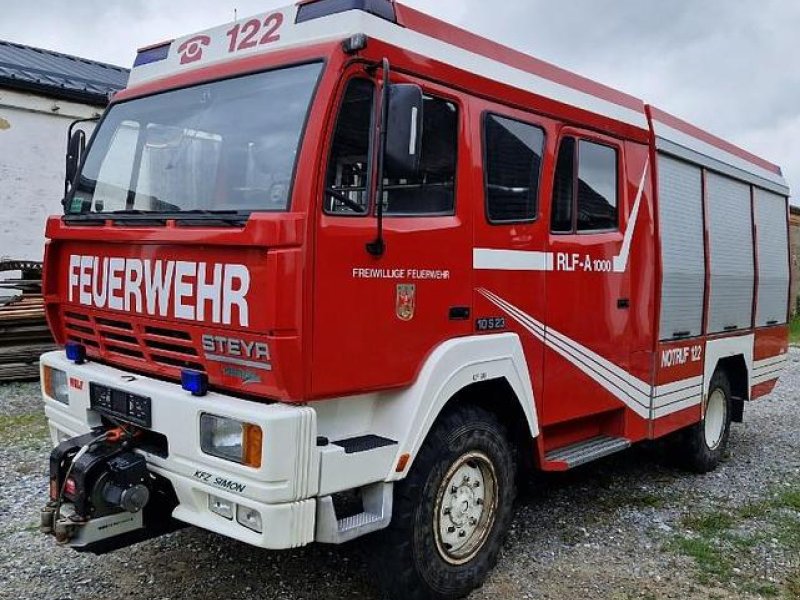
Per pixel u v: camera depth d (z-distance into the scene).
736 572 4.23
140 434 3.47
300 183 2.98
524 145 4.11
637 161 5.09
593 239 4.62
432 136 3.54
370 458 3.25
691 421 5.85
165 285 3.35
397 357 3.35
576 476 6.02
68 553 4.16
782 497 5.60
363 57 3.18
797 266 20.05
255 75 3.42
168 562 4.09
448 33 3.69
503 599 3.81
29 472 5.48
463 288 3.68
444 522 3.66
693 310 5.82
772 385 7.57
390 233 3.29
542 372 4.24
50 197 11.25
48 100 11.02
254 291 2.97
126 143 3.95
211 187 3.43
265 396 3.05
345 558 4.18
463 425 3.70
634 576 4.14
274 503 2.91
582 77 4.67
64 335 4.14
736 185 6.70
